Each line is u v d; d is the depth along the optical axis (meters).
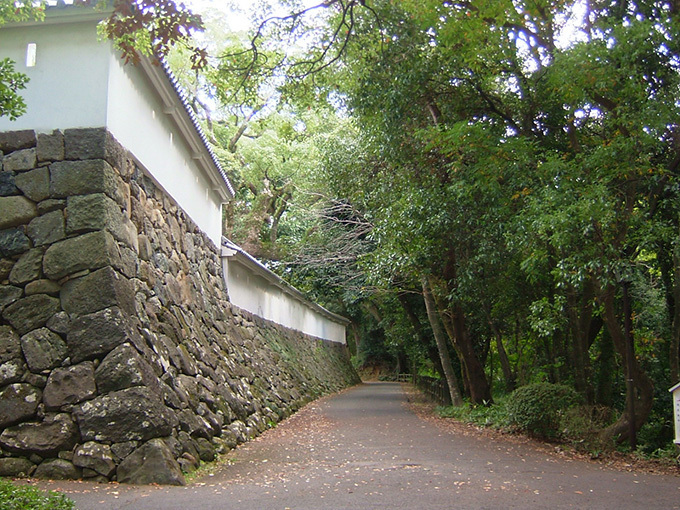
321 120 24.91
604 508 6.34
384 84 12.81
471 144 10.65
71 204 8.54
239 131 29.88
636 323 15.02
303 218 29.94
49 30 9.23
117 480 7.32
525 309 16.19
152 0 6.87
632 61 9.73
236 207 35.22
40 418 7.65
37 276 8.30
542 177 10.07
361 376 47.44
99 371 7.78
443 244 14.12
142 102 10.55
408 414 17.80
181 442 8.30
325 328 36.44
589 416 10.80
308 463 9.09
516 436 12.43
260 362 16.72
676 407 9.14
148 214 10.63
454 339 18.12
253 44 10.09
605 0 11.12
